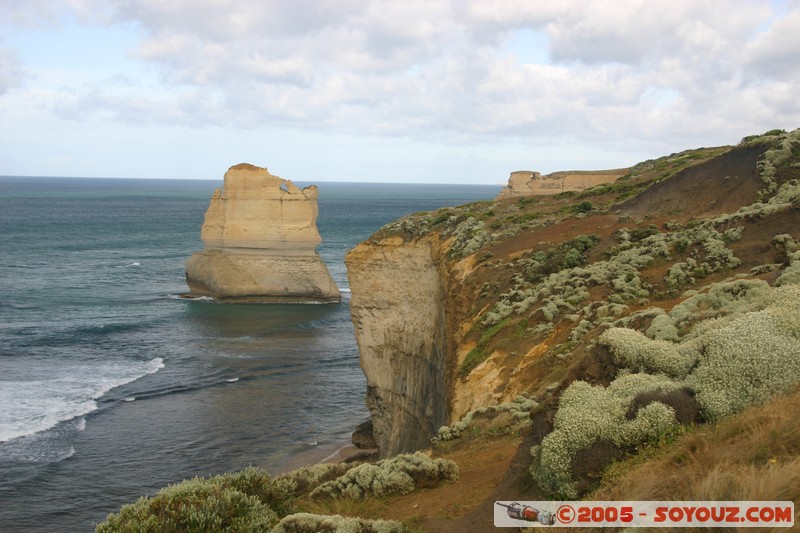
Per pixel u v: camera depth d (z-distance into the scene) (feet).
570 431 30.25
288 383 155.12
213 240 265.54
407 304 131.13
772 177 94.38
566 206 136.77
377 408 131.13
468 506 37.58
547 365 63.82
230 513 35.94
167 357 172.14
